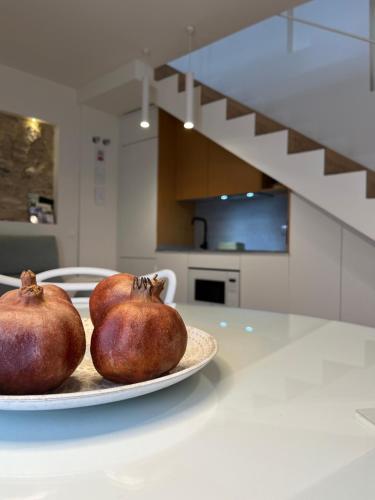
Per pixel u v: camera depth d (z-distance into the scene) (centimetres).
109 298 49
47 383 36
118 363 39
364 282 278
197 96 355
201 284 381
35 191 406
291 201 319
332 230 295
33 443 32
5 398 32
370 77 311
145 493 25
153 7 277
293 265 316
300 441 32
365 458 30
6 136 383
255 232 411
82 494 25
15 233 383
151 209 429
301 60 358
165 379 38
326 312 297
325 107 341
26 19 294
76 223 432
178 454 30
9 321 34
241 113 337
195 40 323
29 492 25
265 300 332
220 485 26
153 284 43
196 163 416
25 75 388
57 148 417
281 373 51
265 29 386
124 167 464
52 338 35
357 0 323
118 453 30
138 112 448
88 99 417
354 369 52
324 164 270
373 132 311
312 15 352
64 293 48
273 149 299
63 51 344
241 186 369
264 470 28
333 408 39
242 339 72
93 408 40
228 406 40
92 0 270
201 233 466
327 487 26
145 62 367
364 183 249
